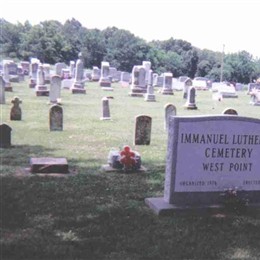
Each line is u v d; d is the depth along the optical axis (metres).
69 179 9.18
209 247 6.47
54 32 66.44
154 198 8.09
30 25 68.50
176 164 7.70
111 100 24.31
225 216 7.62
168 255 6.12
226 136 7.83
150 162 10.87
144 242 6.52
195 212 7.66
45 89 23.95
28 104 19.89
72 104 20.95
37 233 6.67
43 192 8.34
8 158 10.58
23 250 6.04
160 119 17.83
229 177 7.93
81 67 26.91
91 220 7.25
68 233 6.72
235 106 25.58
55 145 12.17
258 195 8.08
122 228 7.03
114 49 68.50
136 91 27.69
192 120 7.66
